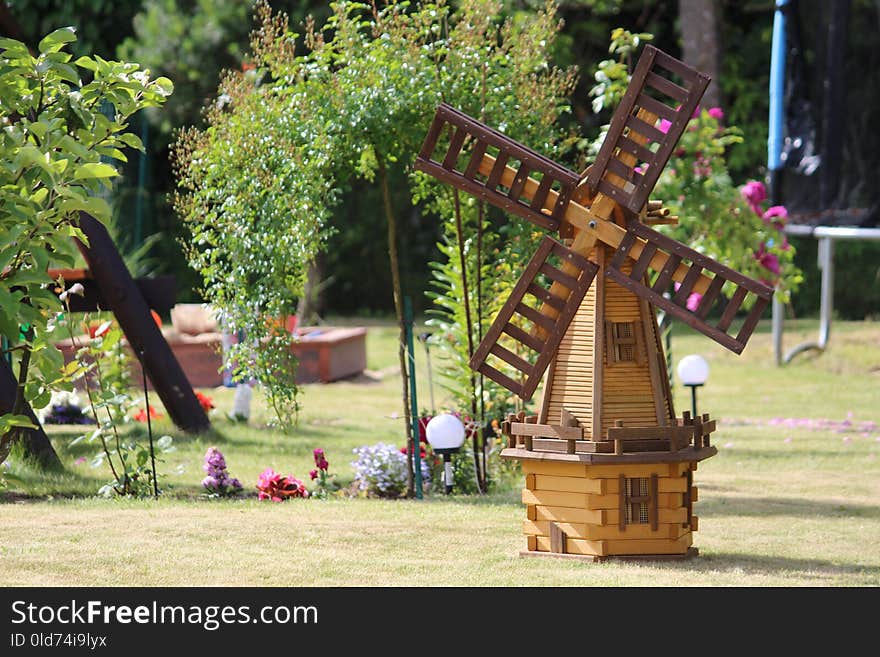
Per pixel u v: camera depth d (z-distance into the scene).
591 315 9.45
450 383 23.73
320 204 12.33
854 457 15.61
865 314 36.66
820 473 14.47
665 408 9.61
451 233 14.02
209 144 12.84
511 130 12.48
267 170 12.42
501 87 12.63
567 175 9.51
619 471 9.45
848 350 26.20
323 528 10.73
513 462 14.03
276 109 12.57
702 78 8.97
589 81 37.75
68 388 9.70
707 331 9.12
